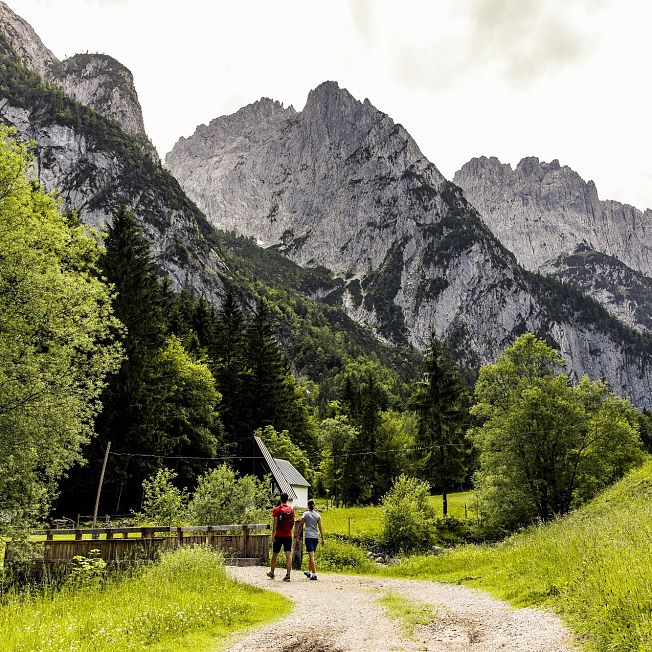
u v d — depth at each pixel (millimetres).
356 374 176625
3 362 17078
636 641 6594
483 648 7730
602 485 38281
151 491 27203
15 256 17875
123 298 46844
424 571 20547
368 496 73812
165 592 11367
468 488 86750
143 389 46656
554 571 12195
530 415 38031
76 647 7324
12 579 13797
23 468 17062
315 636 8648
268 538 19688
